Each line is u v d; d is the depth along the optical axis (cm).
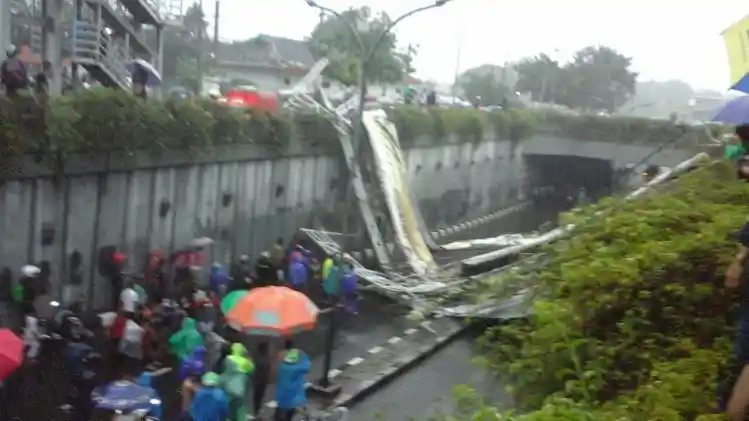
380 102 3838
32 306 1593
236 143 2384
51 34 2086
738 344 606
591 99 7494
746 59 1002
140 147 1969
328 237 2572
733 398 538
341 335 1764
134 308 1642
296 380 1167
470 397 838
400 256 2697
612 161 5003
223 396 1109
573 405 705
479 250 2958
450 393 941
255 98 2770
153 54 3338
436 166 3966
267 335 1257
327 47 4772
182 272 1958
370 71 4738
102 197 1894
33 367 1304
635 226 1017
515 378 909
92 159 1823
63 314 1472
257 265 2166
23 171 1619
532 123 5009
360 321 1838
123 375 1218
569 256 1047
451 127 3984
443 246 3080
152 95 2205
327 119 2858
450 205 4175
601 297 852
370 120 3056
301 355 1203
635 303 837
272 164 2619
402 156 3294
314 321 1277
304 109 2889
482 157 4584
